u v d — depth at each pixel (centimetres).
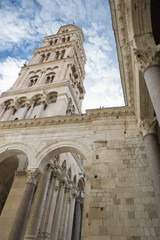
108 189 1262
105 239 1062
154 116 1360
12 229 1358
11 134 1980
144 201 1162
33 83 3375
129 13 1144
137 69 1106
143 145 1457
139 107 1328
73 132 1789
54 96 2897
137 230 1061
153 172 1109
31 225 1677
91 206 1205
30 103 2838
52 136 1825
